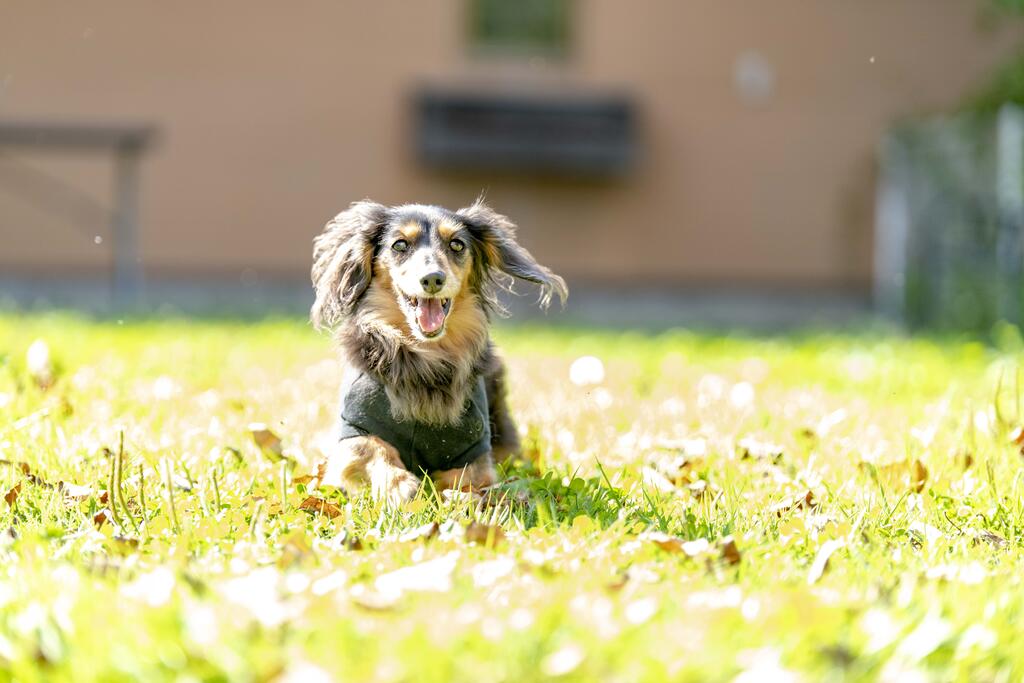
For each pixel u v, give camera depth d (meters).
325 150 18.50
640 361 9.92
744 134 19.06
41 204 17.84
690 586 3.39
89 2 17.91
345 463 4.56
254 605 3.03
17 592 3.26
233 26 18.22
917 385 8.12
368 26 18.44
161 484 4.42
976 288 14.95
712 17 18.92
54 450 4.86
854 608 3.13
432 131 18.09
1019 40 19.09
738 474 4.91
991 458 5.05
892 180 18.31
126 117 18.08
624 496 4.47
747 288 19.17
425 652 2.77
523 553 3.60
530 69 18.78
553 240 18.88
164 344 9.84
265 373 8.00
